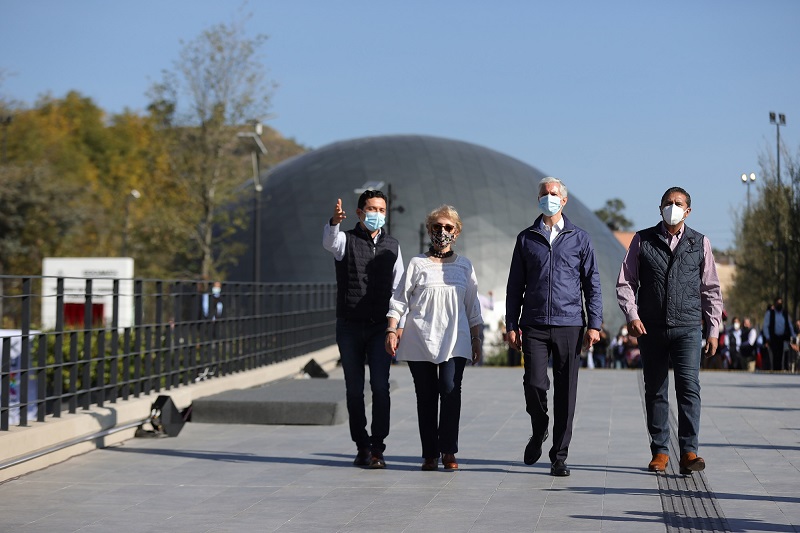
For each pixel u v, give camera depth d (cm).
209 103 4272
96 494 789
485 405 1470
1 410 892
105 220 5831
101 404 1102
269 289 1892
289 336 2038
